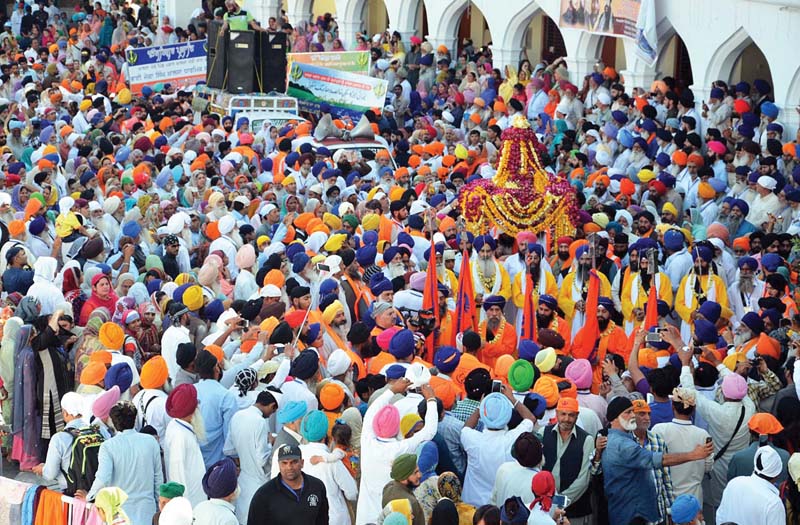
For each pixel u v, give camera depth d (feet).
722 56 66.95
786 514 25.85
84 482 27.30
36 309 36.06
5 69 88.48
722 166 59.57
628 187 55.72
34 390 33.68
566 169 62.28
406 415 27.14
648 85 72.84
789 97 62.80
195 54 85.35
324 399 29.04
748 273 43.68
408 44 92.84
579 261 41.52
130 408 26.86
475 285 42.98
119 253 44.27
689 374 31.42
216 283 41.55
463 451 28.40
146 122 70.64
